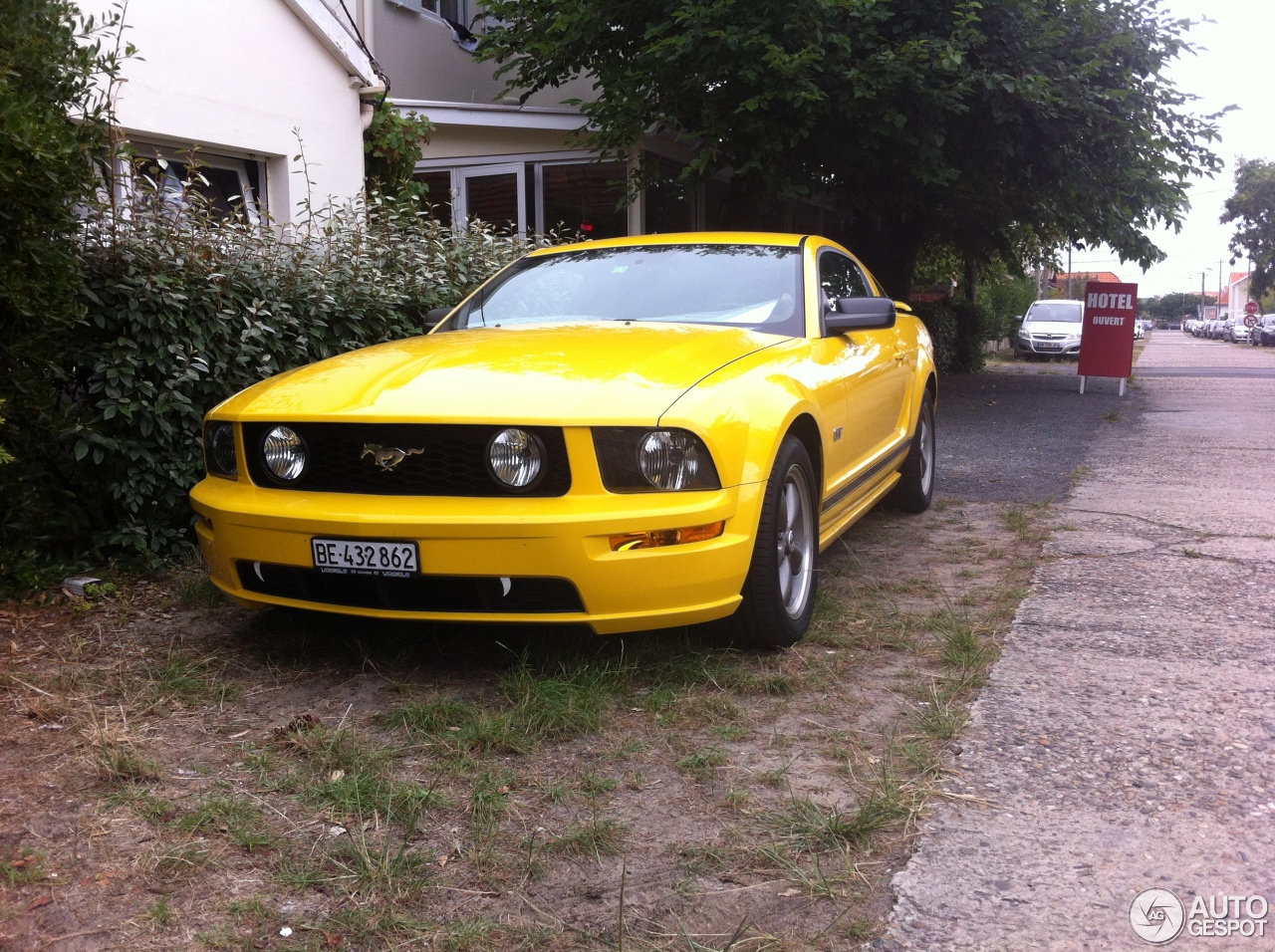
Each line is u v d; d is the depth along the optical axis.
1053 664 3.46
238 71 7.11
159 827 2.44
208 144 6.96
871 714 3.08
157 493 4.60
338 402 3.25
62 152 3.65
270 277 5.00
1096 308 14.29
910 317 6.23
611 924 2.07
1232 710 3.06
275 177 7.71
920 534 5.50
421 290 5.96
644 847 2.35
